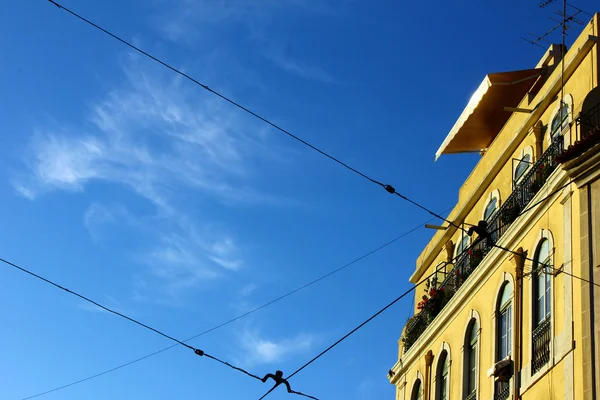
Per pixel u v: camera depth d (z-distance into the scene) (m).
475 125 28.53
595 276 19.77
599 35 22.72
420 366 28.44
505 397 22.38
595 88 21.73
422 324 28.97
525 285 22.66
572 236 20.81
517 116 26.08
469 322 25.33
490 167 27.11
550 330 20.92
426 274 31.27
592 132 20.84
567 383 19.69
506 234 23.86
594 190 20.56
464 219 28.70
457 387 25.34
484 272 24.73
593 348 19.19
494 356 23.39
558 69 24.61
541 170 23.09
